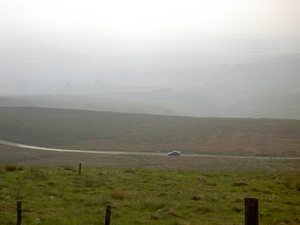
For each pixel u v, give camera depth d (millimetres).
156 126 132000
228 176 28500
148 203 17141
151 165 51969
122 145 97562
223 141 101625
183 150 88062
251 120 143875
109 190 20859
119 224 13609
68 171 28797
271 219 14695
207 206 16531
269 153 80688
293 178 26469
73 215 15094
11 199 17875
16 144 96750
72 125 127875
